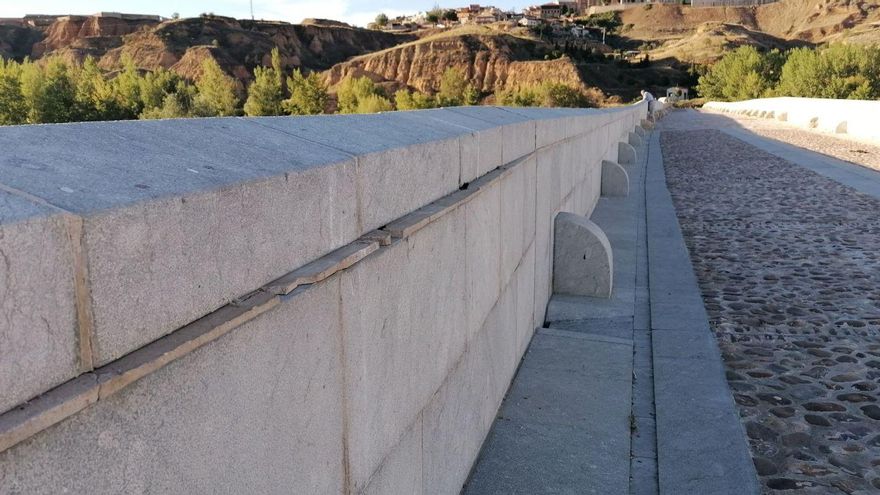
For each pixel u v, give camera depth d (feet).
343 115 10.88
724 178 56.03
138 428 4.20
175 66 470.39
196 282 4.75
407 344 8.96
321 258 6.67
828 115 101.60
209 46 478.59
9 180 3.99
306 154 6.95
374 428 8.00
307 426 6.33
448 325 10.87
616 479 12.89
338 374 6.91
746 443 13.96
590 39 605.31
